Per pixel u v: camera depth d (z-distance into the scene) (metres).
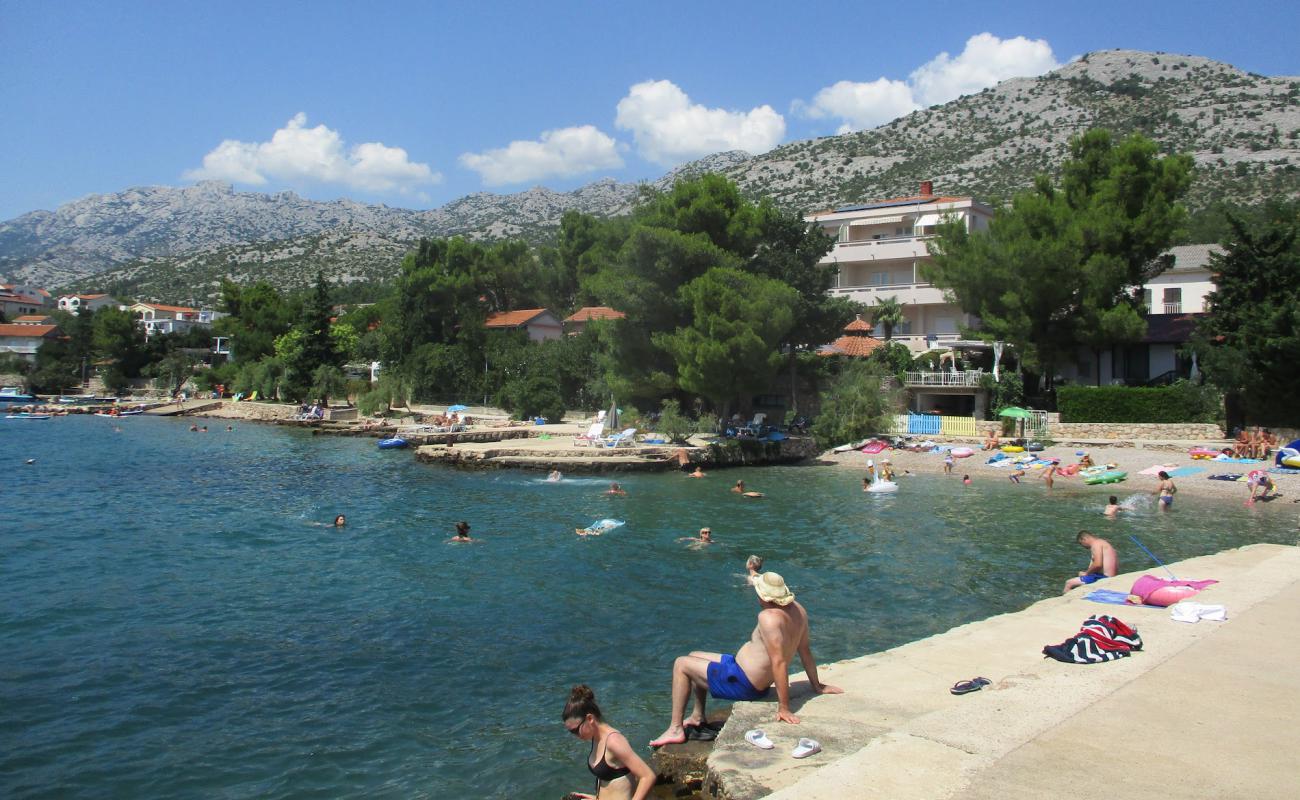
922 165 187.88
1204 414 45.59
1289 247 44.53
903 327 67.31
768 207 53.59
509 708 12.80
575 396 69.00
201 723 12.31
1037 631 12.38
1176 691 8.89
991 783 6.48
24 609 18.06
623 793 7.73
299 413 78.44
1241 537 26.17
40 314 170.12
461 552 23.98
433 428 57.22
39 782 10.53
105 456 49.50
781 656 8.89
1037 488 37.66
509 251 101.31
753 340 46.06
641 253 49.59
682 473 43.38
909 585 20.17
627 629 16.72
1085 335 49.41
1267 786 6.39
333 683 13.88
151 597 19.14
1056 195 55.31
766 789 7.17
